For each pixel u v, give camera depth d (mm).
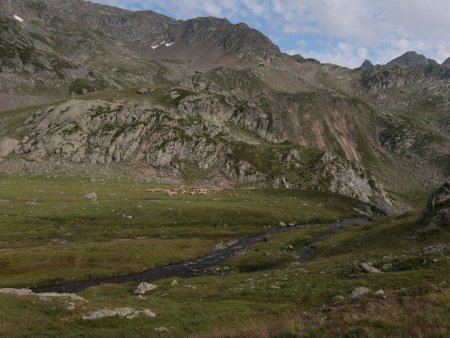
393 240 70438
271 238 109750
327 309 22891
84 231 111062
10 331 31547
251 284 53750
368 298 24188
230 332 20109
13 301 38969
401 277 42750
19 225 110750
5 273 72062
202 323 34406
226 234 117500
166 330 31656
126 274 76500
